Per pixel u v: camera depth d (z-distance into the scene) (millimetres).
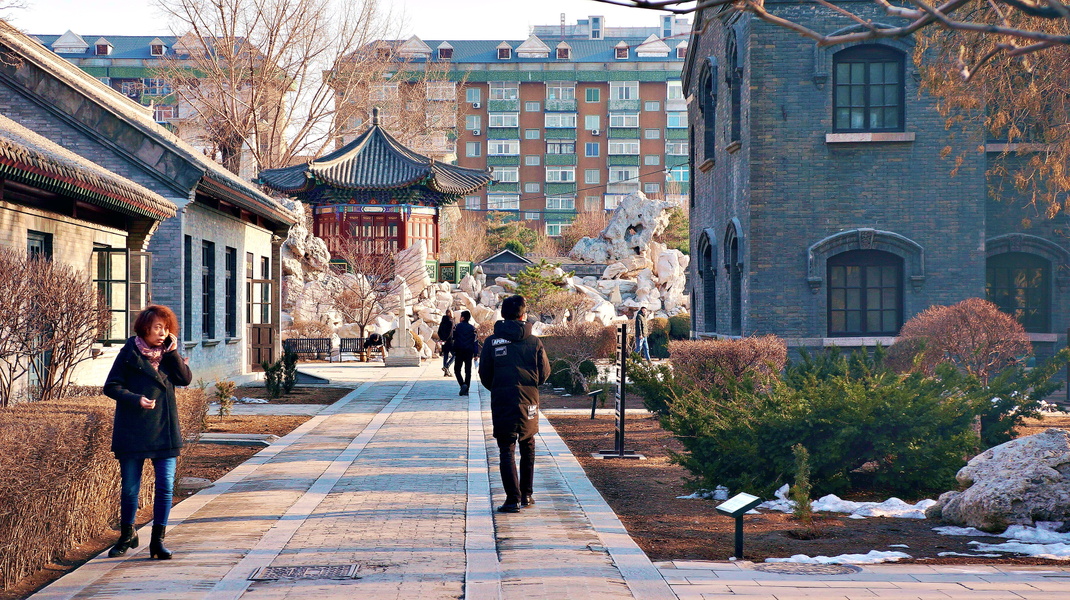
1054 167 15859
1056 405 18016
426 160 56844
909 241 20344
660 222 68562
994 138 20781
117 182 13672
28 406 7672
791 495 7793
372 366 34562
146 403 6621
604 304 56844
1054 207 16625
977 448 10281
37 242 12945
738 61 21250
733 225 21781
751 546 7215
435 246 57406
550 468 10984
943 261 20453
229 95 55469
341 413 17109
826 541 7430
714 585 5832
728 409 10070
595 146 111500
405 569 6277
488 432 14188
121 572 6254
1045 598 5496
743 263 21062
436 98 79312
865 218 20500
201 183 18500
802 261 20484
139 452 6684
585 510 8484
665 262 64500
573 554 6715
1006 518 7633
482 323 47219
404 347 34250
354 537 7277
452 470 10656
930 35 16250
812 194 20500
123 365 6730
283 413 17078
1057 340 21094
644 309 59938
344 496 9055
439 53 110938
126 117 17891
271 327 25938
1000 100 16281
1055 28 13625
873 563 6559
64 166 11695
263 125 60312
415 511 8312
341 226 55469
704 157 25750
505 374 8523
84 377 13562
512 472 8414
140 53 107312
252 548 6930
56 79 17766
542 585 5820
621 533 7492
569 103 110500
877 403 9359
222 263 22094
